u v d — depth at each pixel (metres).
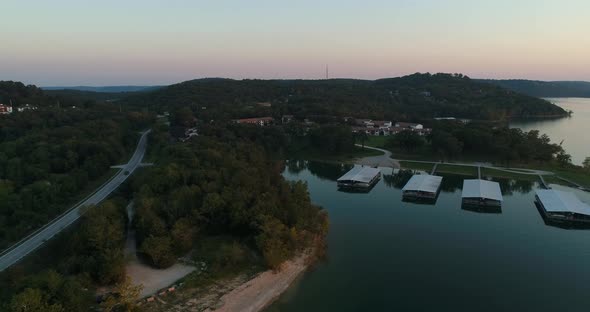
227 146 172.62
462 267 87.50
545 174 180.50
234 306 70.44
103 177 146.25
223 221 98.81
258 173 132.12
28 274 75.50
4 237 91.06
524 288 78.19
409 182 159.12
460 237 106.25
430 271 85.44
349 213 127.75
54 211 107.00
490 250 97.38
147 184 114.88
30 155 140.75
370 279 81.69
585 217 116.31
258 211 96.31
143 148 199.25
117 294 66.62
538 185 166.25
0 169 130.62
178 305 69.06
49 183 120.94
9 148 146.75
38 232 95.75
